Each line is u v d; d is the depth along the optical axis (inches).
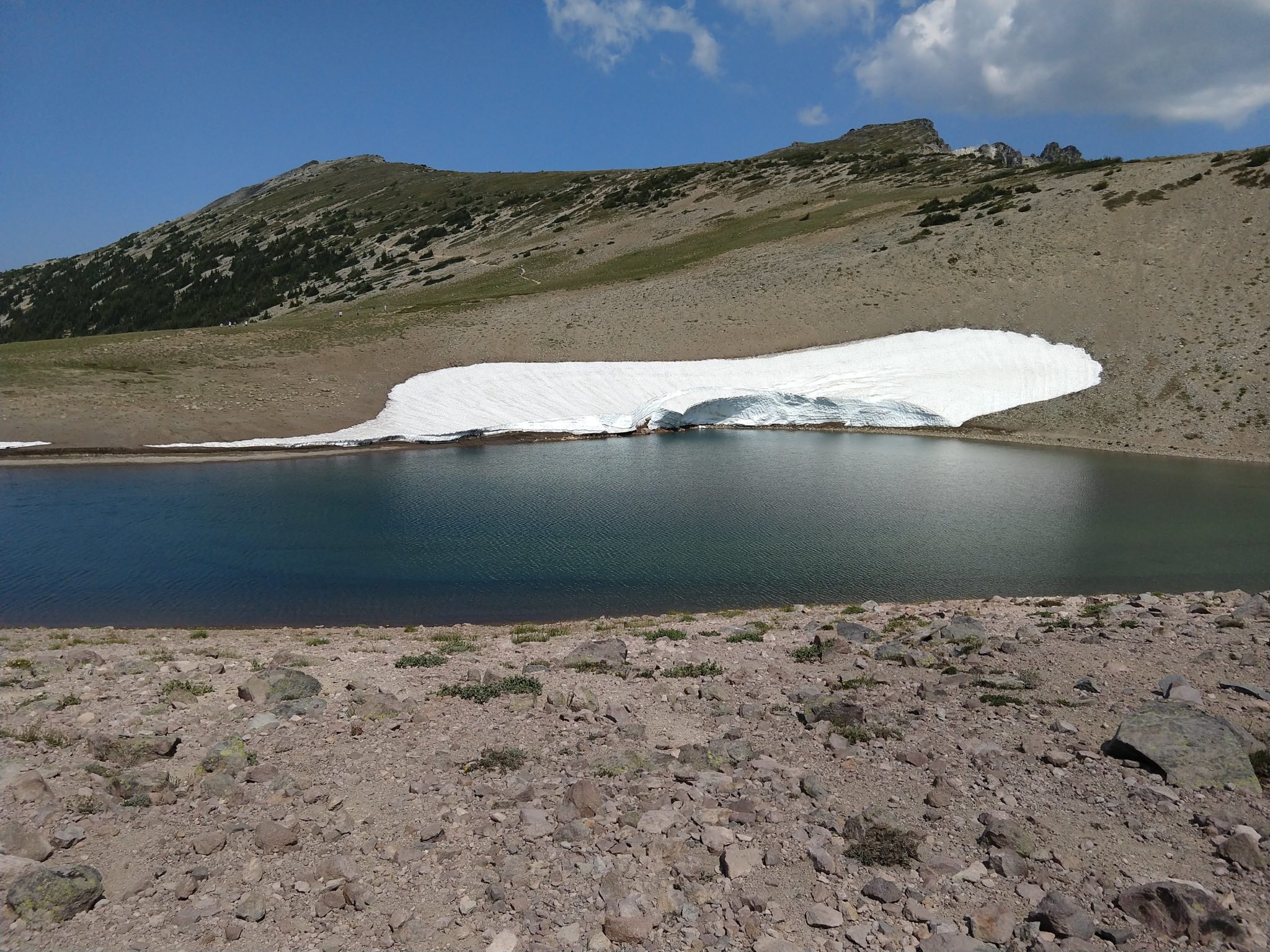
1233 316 2026.3
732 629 602.5
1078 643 506.0
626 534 994.7
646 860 269.9
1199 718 341.7
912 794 314.3
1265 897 244.2
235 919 240.5
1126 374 1977.1
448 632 637.9
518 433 1886.1
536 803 305.9
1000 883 256.5
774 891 253.9
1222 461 1561.3
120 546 930.7
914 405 1985.7
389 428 1830.7
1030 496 1229.1
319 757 347.3
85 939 230.4
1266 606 547.8
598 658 499.2
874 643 542.3
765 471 1454.2
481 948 230.1
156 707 406.6
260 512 1111.6
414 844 279.0
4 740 361.1
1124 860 265.6
